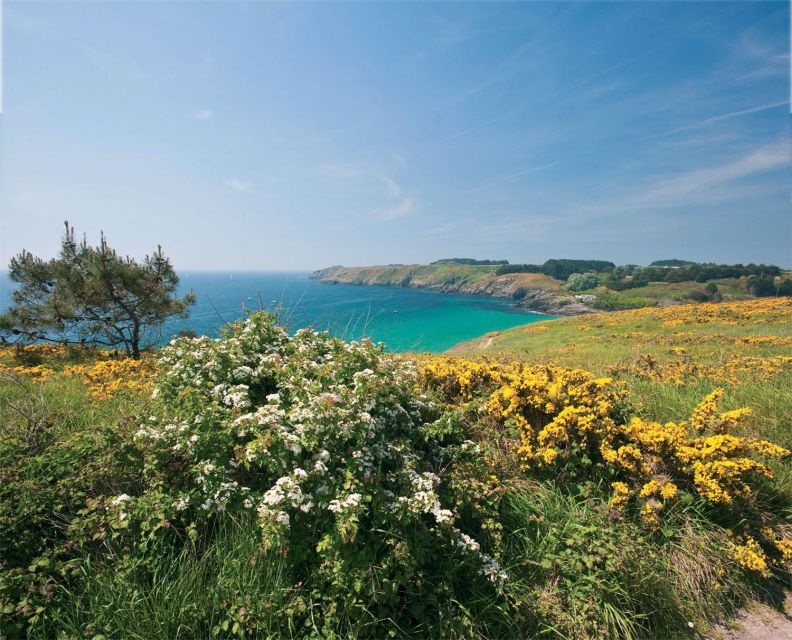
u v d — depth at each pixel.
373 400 3.35
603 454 3.71
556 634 2.77
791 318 16.73
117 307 13.77
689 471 3.65
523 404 4.36
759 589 3.20
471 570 2.91
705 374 6.80
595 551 3.10
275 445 2.80
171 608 2.51
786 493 3.72
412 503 2.76
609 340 15.88
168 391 3.91
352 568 2.54
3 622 2.25
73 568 2.64
